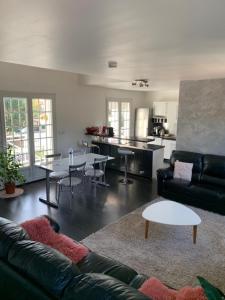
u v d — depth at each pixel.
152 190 5.38
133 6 1.53
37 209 4.37
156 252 3.10
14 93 5.32
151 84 6.23
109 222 3.89
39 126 5.95
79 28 1.94
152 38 2.22
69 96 6.52
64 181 4.52
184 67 3.69
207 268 2.81
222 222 3.89
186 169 4.82
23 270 1.53
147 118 8.84
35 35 2.16
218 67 3.68
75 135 6.85
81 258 2.28
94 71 4.18
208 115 4.94
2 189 5.28
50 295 1.36
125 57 3.04
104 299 1.19
